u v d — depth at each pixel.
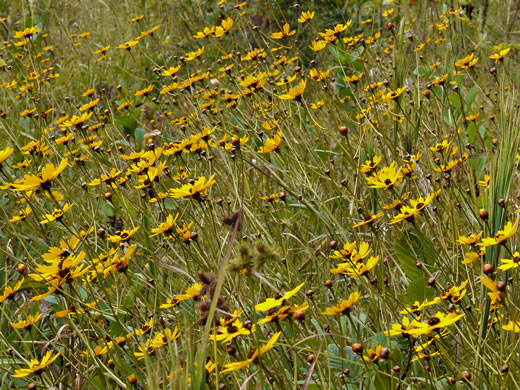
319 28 5.57
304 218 3.04
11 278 2.87
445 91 3.05
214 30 4.08
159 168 2.30
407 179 2.67
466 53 4.54
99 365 1.80
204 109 3.32
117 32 5.90
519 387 1.47
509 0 5.27
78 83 5.17
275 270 2.42
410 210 1.88
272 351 1.85
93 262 1.91
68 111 4.25
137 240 2.68
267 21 5.71
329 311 1.48
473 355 1.69
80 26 6.12
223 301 1.48
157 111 4.48
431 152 2.80
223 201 2.62
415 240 2.49
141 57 5.34
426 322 1.41
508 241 1.87
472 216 2.34
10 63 5.44
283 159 3.09
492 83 4.30
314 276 2.53
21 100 4.75
